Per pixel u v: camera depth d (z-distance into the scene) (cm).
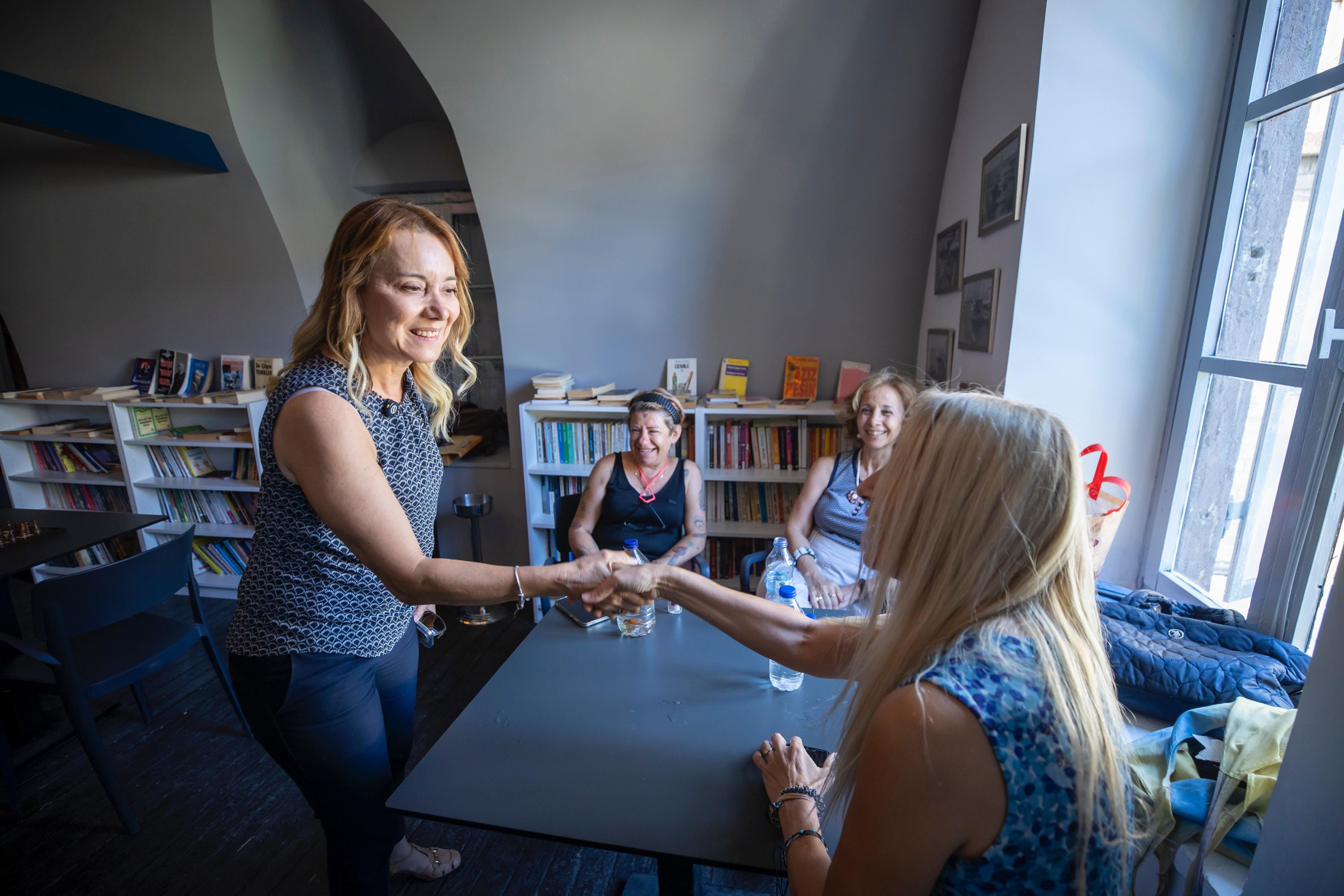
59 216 336
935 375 263
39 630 213
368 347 117
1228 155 164
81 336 371
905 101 250
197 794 205
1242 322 161
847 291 293
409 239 108
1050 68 171
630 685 129
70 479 362
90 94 288
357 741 124
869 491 90
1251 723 120
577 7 249
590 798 98
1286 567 141
